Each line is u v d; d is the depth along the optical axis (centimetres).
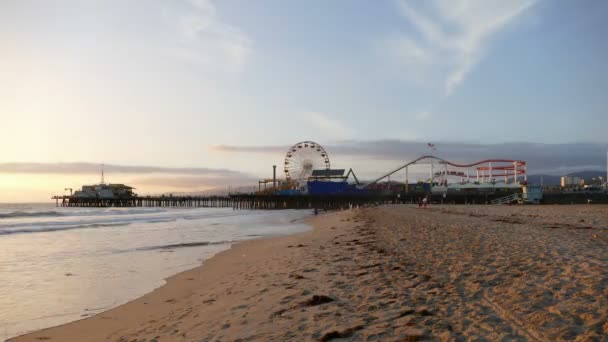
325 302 780
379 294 805
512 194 9444
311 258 1420
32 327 852
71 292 1177
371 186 13400
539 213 3794
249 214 7025
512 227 2047
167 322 805
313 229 3259
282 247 1975
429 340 533
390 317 647
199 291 1123
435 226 2281
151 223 4272
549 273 840
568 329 524
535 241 1373
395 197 10700
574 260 959
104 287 1239
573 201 9100
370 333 581
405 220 2988
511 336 520
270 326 666
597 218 2784
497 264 990
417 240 1652
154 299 1074
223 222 4525
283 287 966
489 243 1381
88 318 910
